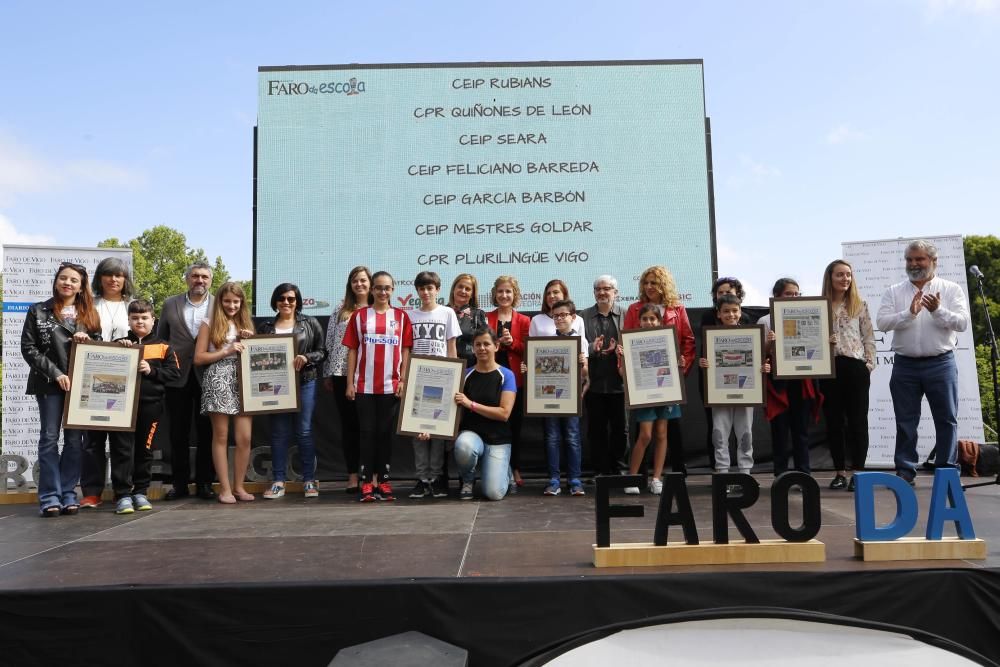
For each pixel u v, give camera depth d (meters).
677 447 5.73
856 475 3.14
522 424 6.52
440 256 7.46
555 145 7.56
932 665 1.14
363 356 5.30
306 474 5.57
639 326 5.52
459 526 4.08
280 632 2.73
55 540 3.85
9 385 6.68
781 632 1.20
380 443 5.29
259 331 5.73
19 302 6.71
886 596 2.85
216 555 3.39
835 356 5.32
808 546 3.06
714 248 7.49
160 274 45.03
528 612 2.76
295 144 7.50
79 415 4.82
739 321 5.75
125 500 4.80
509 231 7.49
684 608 2.78
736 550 3.06
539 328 5.68
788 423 5.48
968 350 6.89
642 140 7.57
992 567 2.90
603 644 1.21
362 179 7.49
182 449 5.58
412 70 7.60
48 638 2.72
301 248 7.43
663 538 3.06
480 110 7.58
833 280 5.38
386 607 2.74
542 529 3.95
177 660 2.72
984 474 6.13
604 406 5.63
